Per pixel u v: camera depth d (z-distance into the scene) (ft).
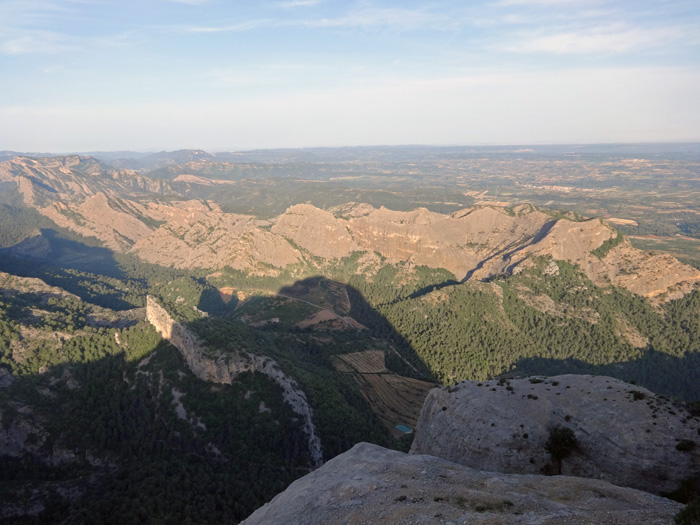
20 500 303.89
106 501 302.04
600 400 194.29
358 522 124.67
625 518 105.40
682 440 163.12
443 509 121.39
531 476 144.15
